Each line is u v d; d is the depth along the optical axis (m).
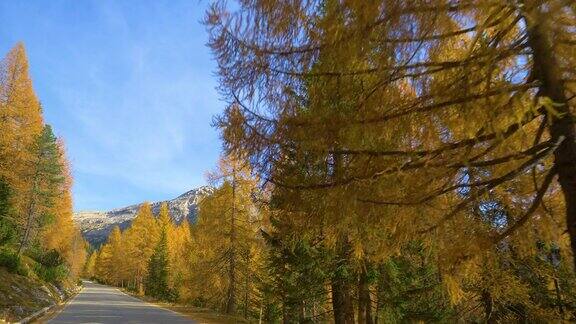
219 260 26.08
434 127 4.07
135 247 65.81
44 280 36.94
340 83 4.20
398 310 12.84
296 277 14.73
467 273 4.82
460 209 4.21
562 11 3.15
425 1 3.69
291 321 20.52
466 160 3.86
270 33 4.48
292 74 4.45
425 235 4.62
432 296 12.55
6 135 30.45
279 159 4.59
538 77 3.88
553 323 10.32
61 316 21.33
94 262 132.62
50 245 50.38
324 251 11.71
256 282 25.41
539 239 5.20
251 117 4.65
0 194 31.33
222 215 25.11
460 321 12.95
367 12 3.83
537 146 3.87
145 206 66.31
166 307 34.72
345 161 4.26
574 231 3.87
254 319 26.33
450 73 3.86
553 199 5.04
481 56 3.61
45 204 42.38
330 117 4.09
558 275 9.18
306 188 4.45
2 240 30.70
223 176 24.97
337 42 4.04
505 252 6.16
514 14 3.69
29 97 31.70
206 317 25.28
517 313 11.09
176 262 54.09
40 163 40.03
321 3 4.35
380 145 4.14
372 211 4.30
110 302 37.66
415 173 4.03
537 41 3.68
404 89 4.09
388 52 3.94
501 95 3.45
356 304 14.03
